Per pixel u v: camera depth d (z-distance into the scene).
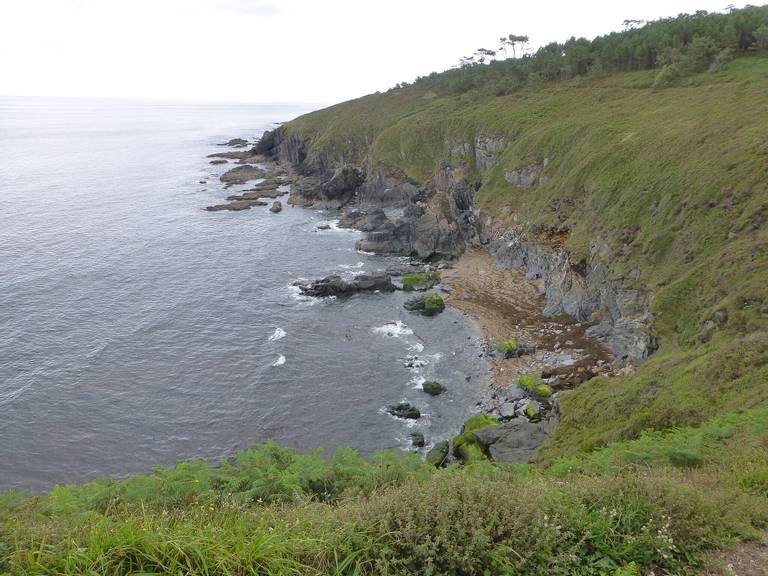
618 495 9.36
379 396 42.78
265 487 12.21
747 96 61.59
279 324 55.59
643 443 16.45
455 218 79.81
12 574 6.57
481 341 50.91
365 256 77.06
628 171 57.56
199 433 38.69
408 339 52.09
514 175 80.69
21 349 49.47
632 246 48.31
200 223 93.50
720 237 39.97
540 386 40.84
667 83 84.19
